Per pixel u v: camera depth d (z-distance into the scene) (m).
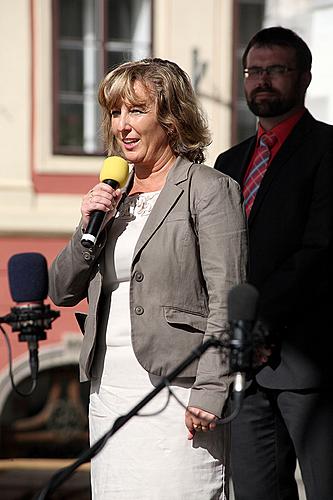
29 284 9.38
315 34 18.72
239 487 10.99
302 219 10.75
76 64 23.83
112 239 9.20
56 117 23.70
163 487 8.91
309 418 10.59
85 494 19.70
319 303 10.66
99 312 9.23
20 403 23.72
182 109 9.20
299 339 10.61
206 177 9.09
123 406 9.03
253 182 11.27
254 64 11.26
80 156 23.70
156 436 8.95
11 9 23.52
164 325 8.89
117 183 9.12
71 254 9.25
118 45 23.86
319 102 16.97
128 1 23.84
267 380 10.62
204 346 7.62
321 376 10.58
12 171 23.48
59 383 23.92
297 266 10.54
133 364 9.02
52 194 23.59
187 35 23.61
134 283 8.98
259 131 11.41
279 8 21.52
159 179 9.29
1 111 23.52
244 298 7.54
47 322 9.41
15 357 23.22
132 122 9.13
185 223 8.96
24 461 23.52
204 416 8.71
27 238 23.41
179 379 8.96
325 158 10.80
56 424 23.95
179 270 8.94
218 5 23.64
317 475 10.61
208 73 23.64
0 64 23.52
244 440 10.87
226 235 8.90
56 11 23.64
